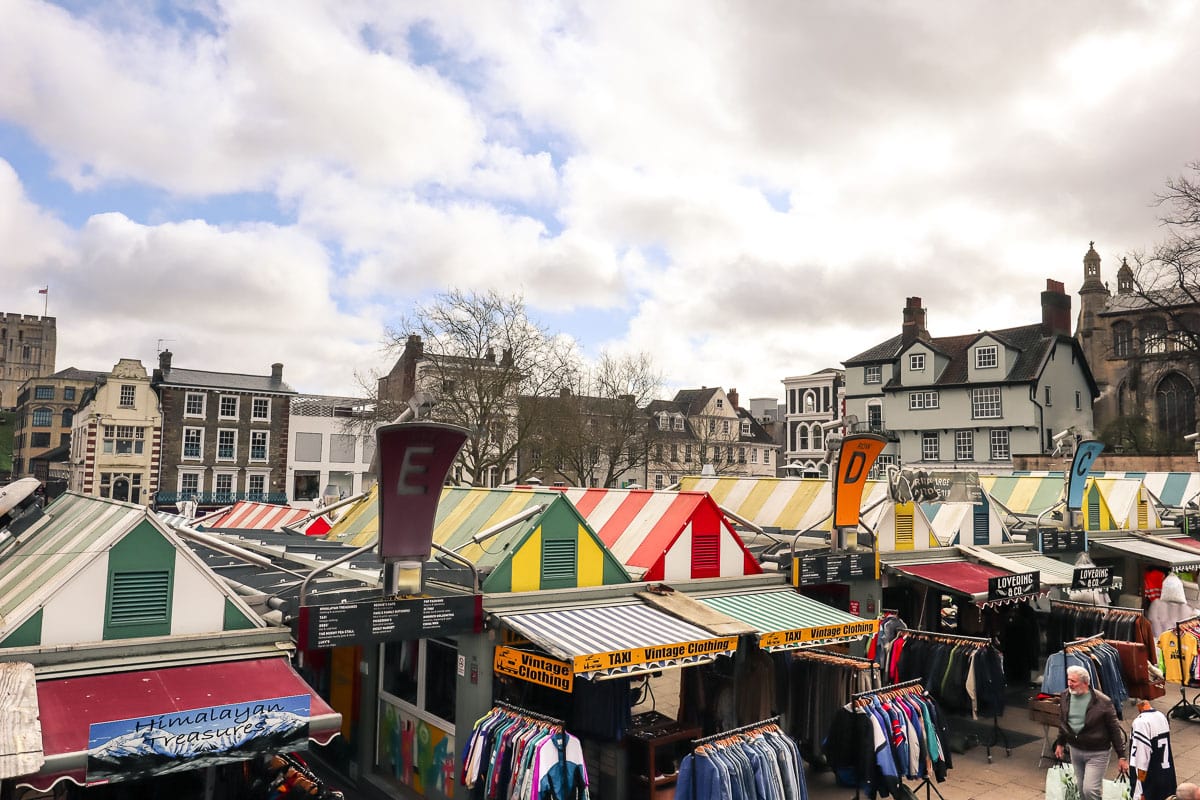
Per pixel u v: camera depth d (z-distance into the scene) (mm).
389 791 11141
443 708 10711
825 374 74000
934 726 10195
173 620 8148
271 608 9227
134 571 7992
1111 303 65375
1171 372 60031
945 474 16969
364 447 65500
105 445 57312
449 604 9594
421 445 9203
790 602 12477
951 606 18594
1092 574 16281
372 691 12070
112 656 7707
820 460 73562
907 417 57500
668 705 15344
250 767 8891
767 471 87125
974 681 12102
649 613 10891
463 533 12625
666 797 10031
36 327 149500
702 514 12859
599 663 8820
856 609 14453
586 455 56312
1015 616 16469
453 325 44938
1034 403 51906
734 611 11531
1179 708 14789
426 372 44688
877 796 11156
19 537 10930
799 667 11992
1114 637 14836
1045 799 10898
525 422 46750
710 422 78125
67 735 6531
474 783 8992
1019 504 23281
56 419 109438
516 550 10680
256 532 18344
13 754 5922
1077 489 19656
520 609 10180
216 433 60438
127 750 6656
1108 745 9852
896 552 15477
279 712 7449
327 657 13305
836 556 13727
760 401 116375
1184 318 52344
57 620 7590
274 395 62062
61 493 13375
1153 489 29016
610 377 57781
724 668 11844
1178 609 17359
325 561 12375
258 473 61562
